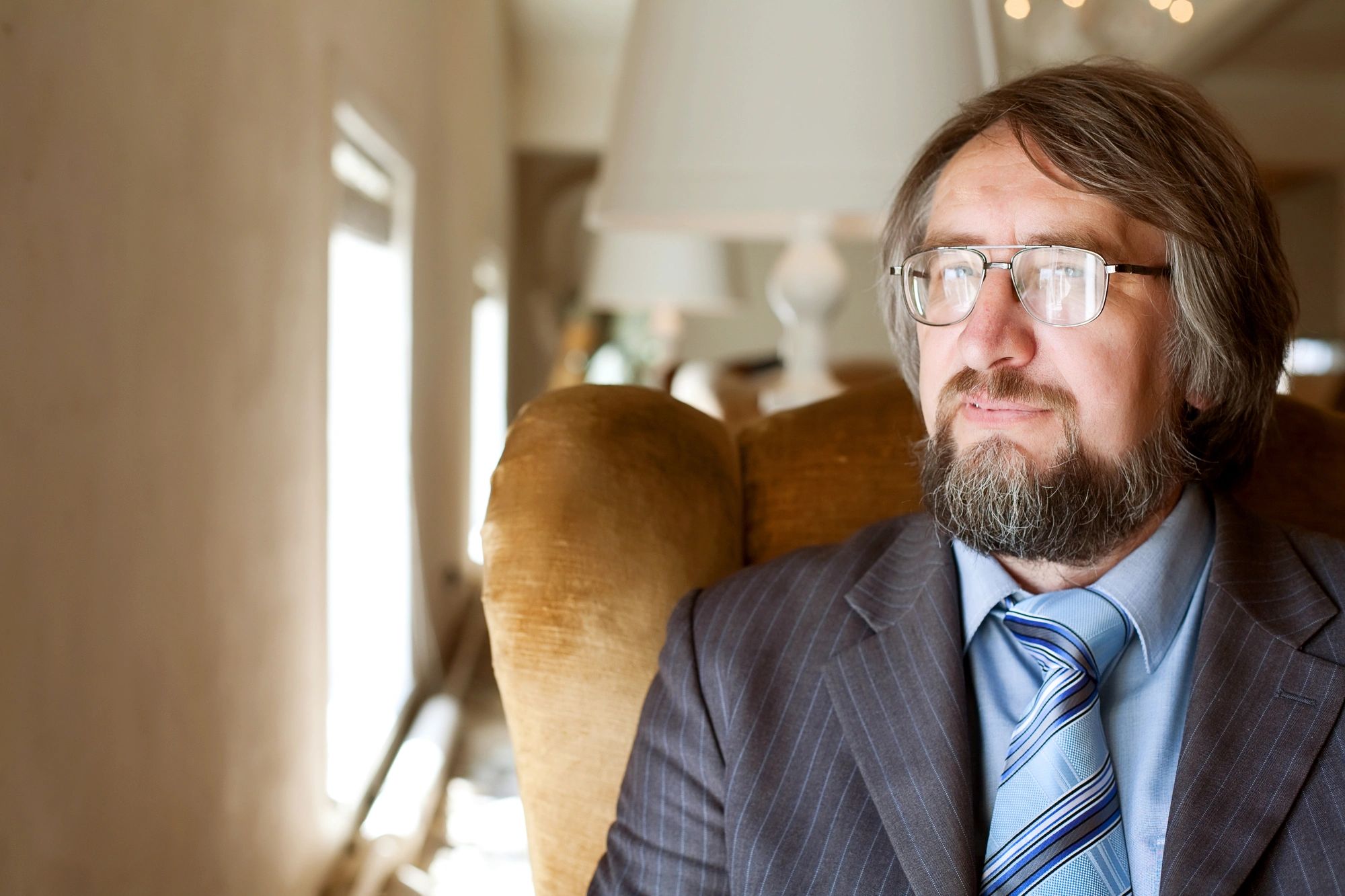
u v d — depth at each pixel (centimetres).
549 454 108
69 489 126
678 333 499
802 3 150
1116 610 90
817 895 86
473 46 558
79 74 127
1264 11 544
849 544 108
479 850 285
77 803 129
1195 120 93
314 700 249
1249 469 105
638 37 163
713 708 96
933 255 97
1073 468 89
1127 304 90
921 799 86
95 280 132
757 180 150
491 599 104
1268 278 97
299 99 225
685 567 108
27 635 117
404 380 364
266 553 208
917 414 123
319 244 246
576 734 103
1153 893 83
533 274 937
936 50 152
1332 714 83
